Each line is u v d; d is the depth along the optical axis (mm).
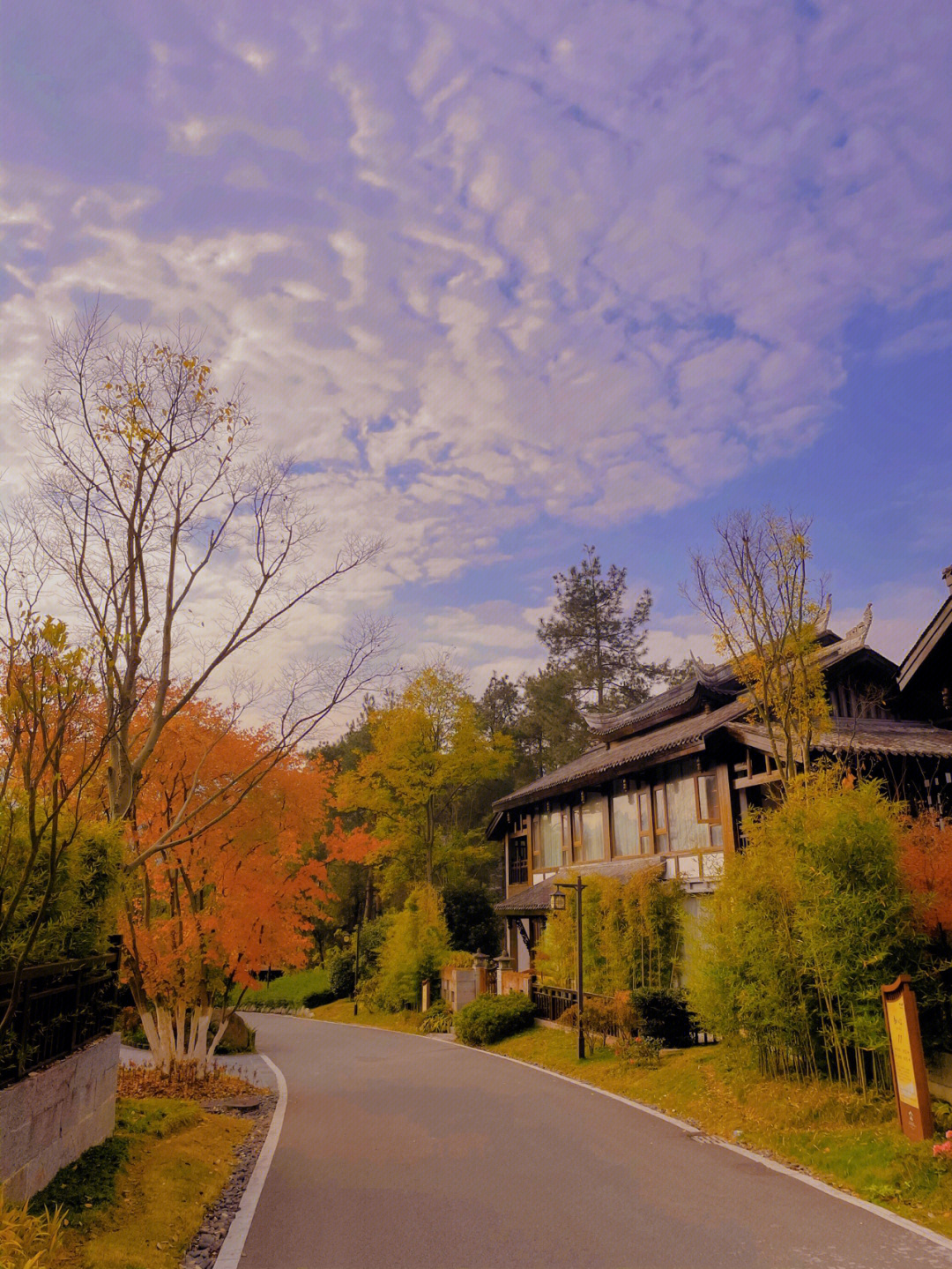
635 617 56281
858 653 20984
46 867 6980
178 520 12672
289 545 13062
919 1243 6699
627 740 31703
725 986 12867
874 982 10609
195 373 12453
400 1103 13766
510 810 36188
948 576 15141
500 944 40000
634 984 19672
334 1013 36000
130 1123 10109
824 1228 7109
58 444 11781
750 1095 11781
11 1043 6535
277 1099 14422
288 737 13039
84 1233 6504
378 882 44938
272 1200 8273
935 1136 8758
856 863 11078
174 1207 7586
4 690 6688
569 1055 17781
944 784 17406
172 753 13750
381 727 37906
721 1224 7281
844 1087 10883
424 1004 30234
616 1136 10914
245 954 14312
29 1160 6883
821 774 13461
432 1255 6645
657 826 24141
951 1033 10273
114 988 9664
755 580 15469
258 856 14594
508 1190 8500
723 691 25125
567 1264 6406
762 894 12047
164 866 14133
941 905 10688
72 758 9836
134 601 11727
